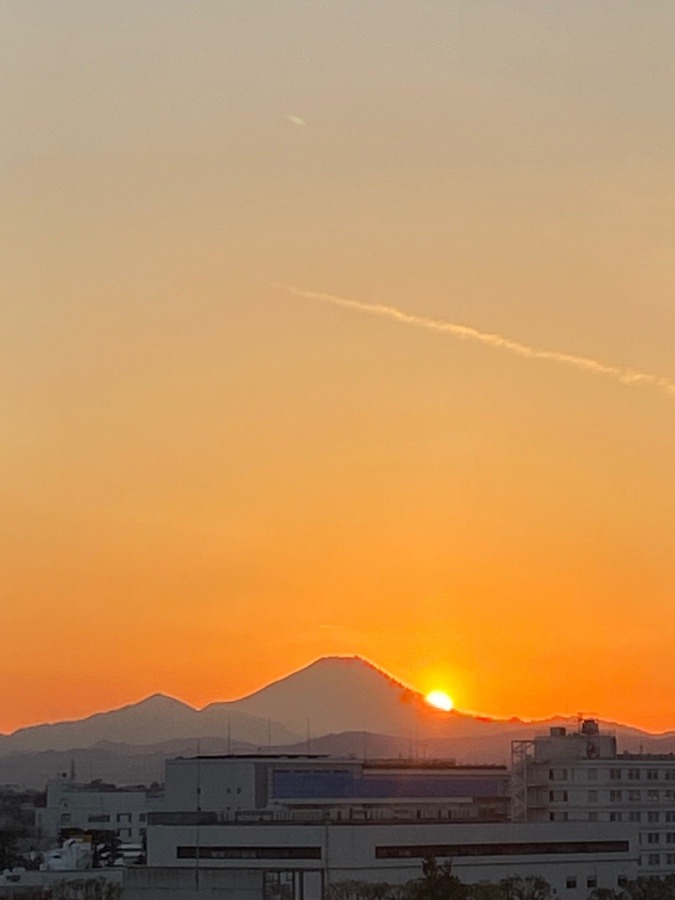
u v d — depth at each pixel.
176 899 183.62
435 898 192.75
